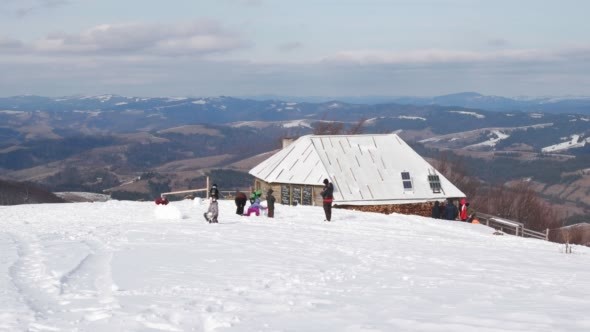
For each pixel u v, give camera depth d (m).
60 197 147.50
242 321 7.15
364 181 42.56
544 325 6.76
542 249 20.22
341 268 12.51
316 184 41.56
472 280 11.02
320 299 8.73
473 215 34.75
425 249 17.22
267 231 20.62
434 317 7.32
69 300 8.40
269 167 45.56
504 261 14.99
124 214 28.98
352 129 74.62
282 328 6.80
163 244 16.27
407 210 41.84
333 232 21.42
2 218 27.61
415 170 44.19
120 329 6.62
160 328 6.75
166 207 26.92
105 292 9.12
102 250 14.75
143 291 9.21
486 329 6.55
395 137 46.72
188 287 9.63
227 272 11.44
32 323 6.88
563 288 10.12
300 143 46.16
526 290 9.78
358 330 6.66
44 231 20.28
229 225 22.81
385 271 12.20
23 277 10.45
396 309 7.96
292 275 11.29
